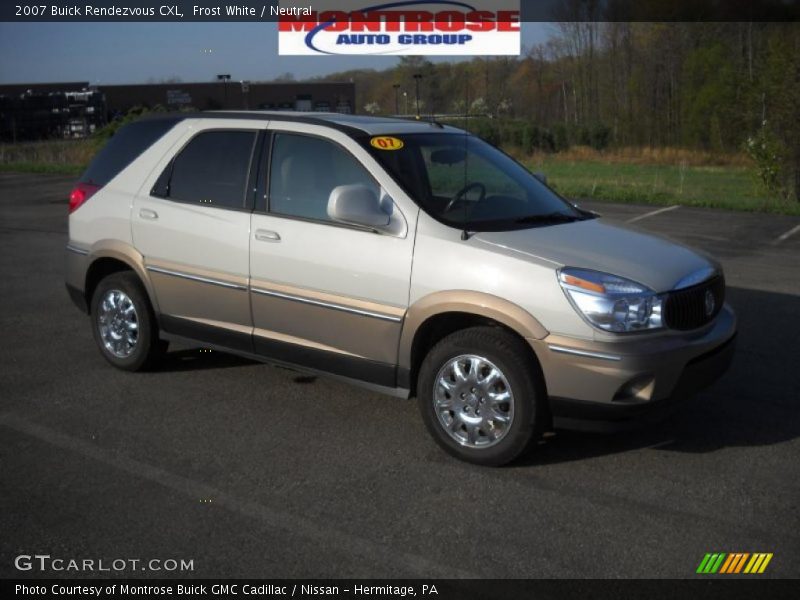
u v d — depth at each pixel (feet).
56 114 149.59
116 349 19.81
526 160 136.26
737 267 32.63
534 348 13.79
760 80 64.69
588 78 171.32
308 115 17.66
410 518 12.60
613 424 13.75
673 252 15.38
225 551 11.62
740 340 22.27
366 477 14.06
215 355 21.13
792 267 32.63
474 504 13.07
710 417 16.81
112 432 16.03
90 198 19.94
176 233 18.17
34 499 13.16
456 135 18.24
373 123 17.35
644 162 137.80
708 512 12.80
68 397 17.99
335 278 15.78
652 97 166.91
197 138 18.43
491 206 16.12
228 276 17.40
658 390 13.70
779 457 14.89
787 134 59.47
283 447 15.34
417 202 15.26
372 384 15.88
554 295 13.69
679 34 161.48
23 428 16.19
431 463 14.66
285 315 16.67
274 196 16.92
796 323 23.98
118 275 19.51
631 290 13.62
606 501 13.17
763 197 60.75
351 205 15.02
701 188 71.82
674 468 14.42
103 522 12.42
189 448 15.28
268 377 19.40
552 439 15.75
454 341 14.51
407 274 14.92
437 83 105.70
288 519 12.55
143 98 182.29
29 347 21.84
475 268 14.29
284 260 16.46
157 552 11.58
